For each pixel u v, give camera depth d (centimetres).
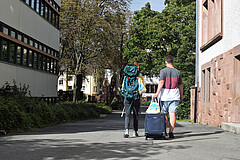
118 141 650
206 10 1639
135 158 458
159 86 700
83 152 505
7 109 929
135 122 748
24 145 580
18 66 1748
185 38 3059
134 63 748
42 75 2258
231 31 1087
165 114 721
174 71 705
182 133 816
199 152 516
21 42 1767
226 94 1091
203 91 1617
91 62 3834
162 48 3466
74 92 3772
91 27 3534
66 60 3703
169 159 454
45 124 1272
